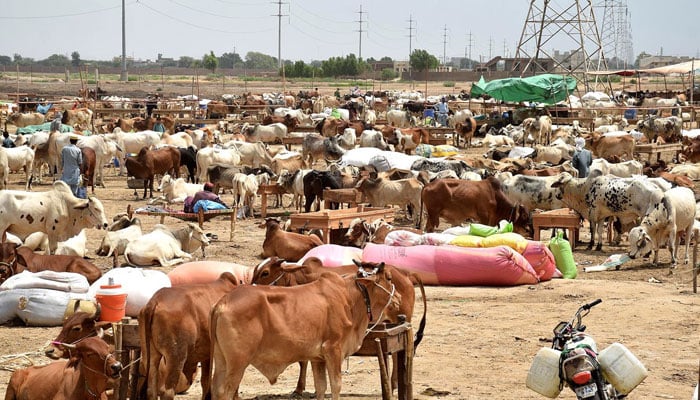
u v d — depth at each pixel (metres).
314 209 29.34
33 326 14.99
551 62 88.62
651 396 11.17
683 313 15.91
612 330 14.80
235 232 25.17
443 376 12.18
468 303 16.86
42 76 153.00
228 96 81.31
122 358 10.03
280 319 9.29
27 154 31.88
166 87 112.75
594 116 54.91
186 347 9.79
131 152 38.59
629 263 21.38
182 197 27.94
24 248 15.95
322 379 10.17
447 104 67.88
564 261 19.64
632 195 22.36
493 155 38.41
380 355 10.17
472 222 24.03
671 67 74.69
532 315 15.86
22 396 9.40
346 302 9.91
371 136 40.81
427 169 31.42
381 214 22.91
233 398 9.50
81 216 20.20
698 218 23.25
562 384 8.86
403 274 11.56
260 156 36.22
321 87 127.88
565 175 23.25
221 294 10.22
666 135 45.47
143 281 14.73
